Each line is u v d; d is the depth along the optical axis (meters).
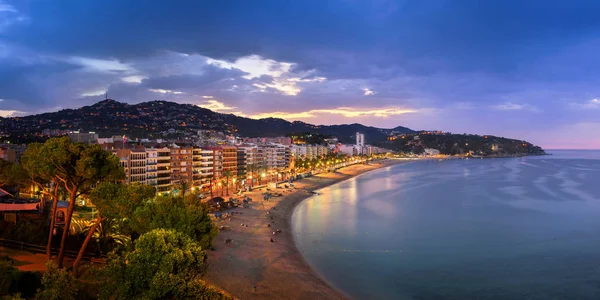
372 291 63.94
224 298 38.28
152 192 52.44
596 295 62.28
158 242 36.38
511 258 81.25
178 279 34.91
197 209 58.47
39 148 52.09
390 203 155.50
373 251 86.19
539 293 63.28
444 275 71.38
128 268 34.97
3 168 80.06
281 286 63.59
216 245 82.56
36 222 61.94
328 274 71.38
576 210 137.38
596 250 86.81
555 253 84.75
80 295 39.59
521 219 121.75
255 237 93.00
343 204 153.25
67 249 57.19
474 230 106.81
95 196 48.56
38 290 33.88
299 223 115.75
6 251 54.78
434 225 113.06
